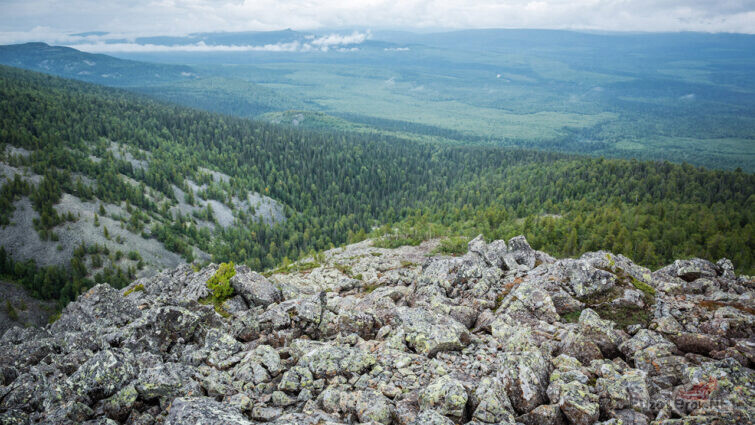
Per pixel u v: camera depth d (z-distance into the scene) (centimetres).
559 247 12012
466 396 1335
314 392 1558
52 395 1508
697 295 2258
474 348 1812
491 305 2381
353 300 2878
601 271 2302
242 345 2066
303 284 5962
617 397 1291
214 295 3103
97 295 3316
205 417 1235
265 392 1606
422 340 1805
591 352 1648
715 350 1566
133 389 1546
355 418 1354
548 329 1961
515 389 1372
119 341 2119
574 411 1239
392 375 1616
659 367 1504
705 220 13112
